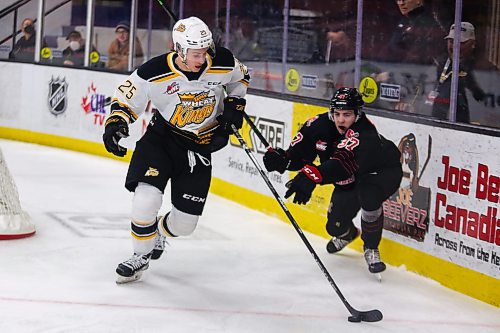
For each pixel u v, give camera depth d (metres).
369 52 11.49
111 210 12.18
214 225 11.52
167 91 7.94
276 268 9.38
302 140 9.38
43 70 18.80
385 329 7.45
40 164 16.14
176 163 8.30
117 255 9.54
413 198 9.41
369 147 8.78
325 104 11.21
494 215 8.27
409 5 10.68
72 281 8.41
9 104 19.36
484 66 9.67
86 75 17.88
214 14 15.47
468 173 8.62
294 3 13.14
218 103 8.34
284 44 13.39
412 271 9.41
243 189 13.14
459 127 8.77
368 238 9.13
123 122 7.91
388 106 11.13
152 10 17.38
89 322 7.19
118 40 17.88
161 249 8.90
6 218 9.91
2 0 20.66
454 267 8.79
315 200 11.18
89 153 17.88
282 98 12.23
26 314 7.31
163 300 7.96
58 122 18.53
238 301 8.08
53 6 19.25
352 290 8.64
